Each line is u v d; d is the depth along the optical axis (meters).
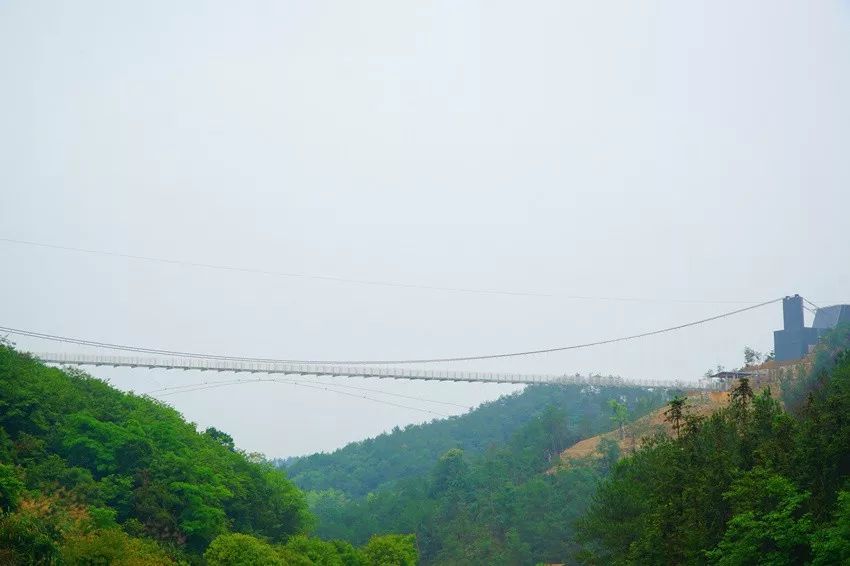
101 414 92.94
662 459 64.50
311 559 94.19
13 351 94.56
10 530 51.41
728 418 63.00
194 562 75.81
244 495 100.94
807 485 49.25
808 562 45.12
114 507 81.50
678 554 54.06
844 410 52.00
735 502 51.69
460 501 168.38
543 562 133.25
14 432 82.88
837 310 181.75
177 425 103.75
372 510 185.00
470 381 161.88
